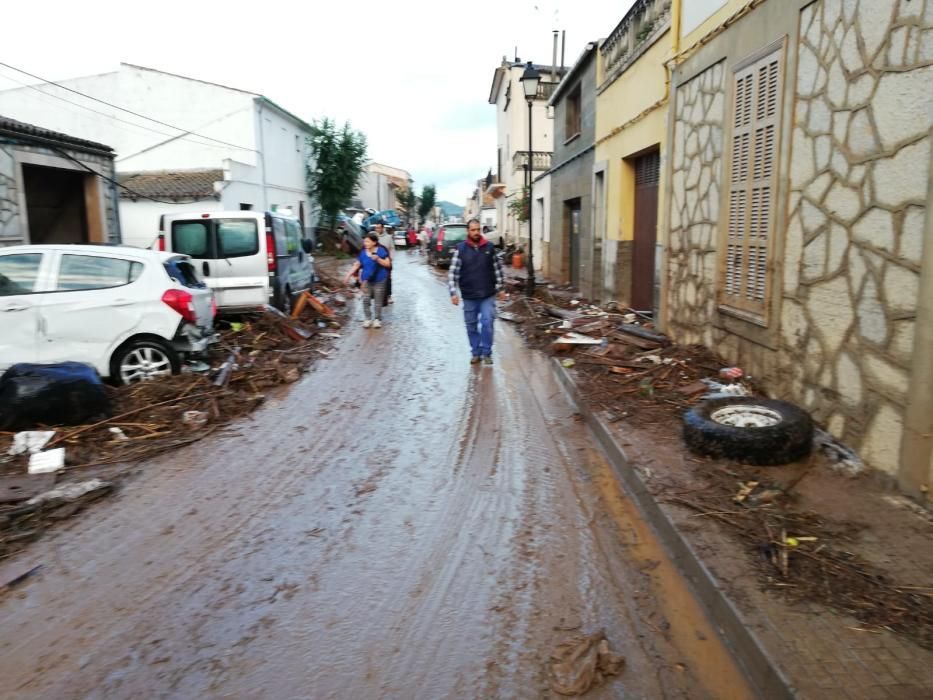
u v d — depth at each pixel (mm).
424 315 15227
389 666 3145
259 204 27031
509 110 34688
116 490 5297
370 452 6137
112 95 26109
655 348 8883
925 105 4078
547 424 6941
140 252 8047
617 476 5473
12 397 6375
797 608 3256
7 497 5055
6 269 7625
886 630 3061
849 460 4836
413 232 51500
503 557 4184
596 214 14594
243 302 11594
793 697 2684
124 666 3154
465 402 7805
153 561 4160
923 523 3996
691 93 8430
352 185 36719
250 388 8375
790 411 5258
